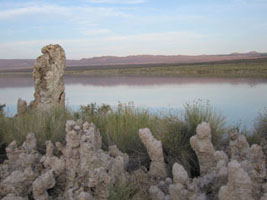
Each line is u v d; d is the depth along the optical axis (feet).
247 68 228.84
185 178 10.66
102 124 20.74
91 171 10.59
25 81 191.72
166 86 101.81
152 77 192.54
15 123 19.72
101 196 10.46
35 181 10.53
